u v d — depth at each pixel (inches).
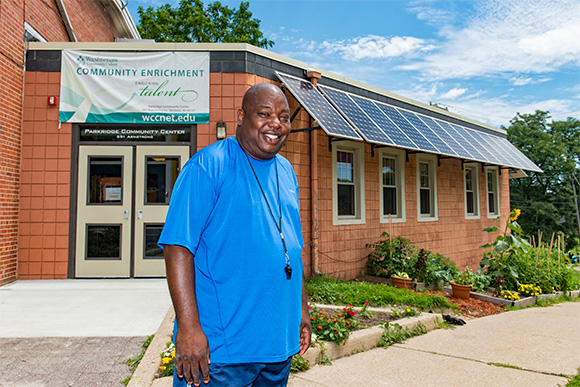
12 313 188.5
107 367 132.5
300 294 73.0
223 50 278.5
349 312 189.6
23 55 266.2
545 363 161.5
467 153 423.5
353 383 136.6
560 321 242.4
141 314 188.4
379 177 387.9
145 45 274.5
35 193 264.1
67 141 268.2
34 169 265.0
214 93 276.4
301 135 313.3
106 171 271.6
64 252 264.4
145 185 272.2
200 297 64.2
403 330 193.5
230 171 66.7
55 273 262.8
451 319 232.4
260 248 64.8
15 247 257.9
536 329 219.5
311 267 312.2
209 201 64.1
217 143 70.2
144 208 271.1
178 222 61.6
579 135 1695.4
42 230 263.6
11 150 253.6
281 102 69.6
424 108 469.4
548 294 345.7
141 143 273.3
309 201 315.0
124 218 269.6
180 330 59.4
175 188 64.7
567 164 1577.3
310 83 318.7
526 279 346.6
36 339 156.6
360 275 356.2
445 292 324.2
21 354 142.0
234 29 837.2
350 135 279.1
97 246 268.2
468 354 170.7
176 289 59.8
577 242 1582.2
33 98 267.3
